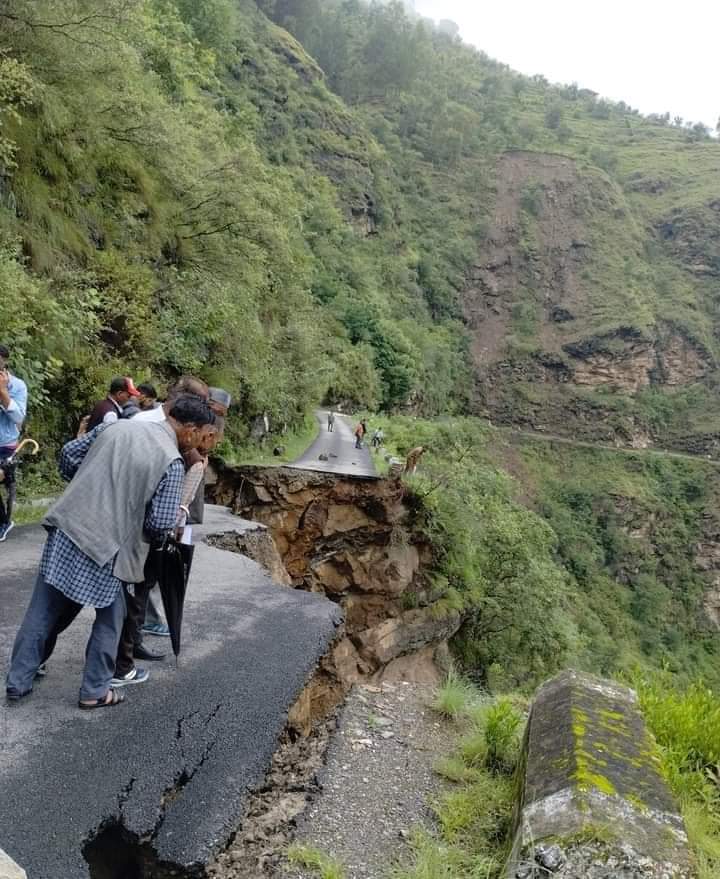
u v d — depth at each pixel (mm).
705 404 92438
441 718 6016
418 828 4078
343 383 55125
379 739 5340
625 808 3355
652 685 6531
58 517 3584
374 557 16750
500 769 4871
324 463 22469
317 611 6191
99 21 12633
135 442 3615
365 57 126312
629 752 3936
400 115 119188
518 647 21188
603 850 3051
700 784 4742
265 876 3434
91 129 13781
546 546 27062
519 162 119375
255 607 6156
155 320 14766
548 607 22359
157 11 29828
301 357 30688
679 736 5285
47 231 12281
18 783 3164
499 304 102000
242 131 36375
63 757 3406
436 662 18297
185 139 17266
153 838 3041
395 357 66375
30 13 11508
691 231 110250
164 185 17266
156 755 3545
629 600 65125
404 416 61531
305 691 5430
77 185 13914
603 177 115500
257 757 3697
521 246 106000
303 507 16281
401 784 4629
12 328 8992
